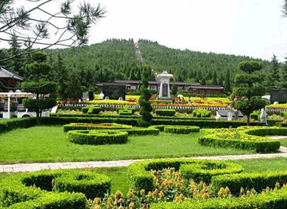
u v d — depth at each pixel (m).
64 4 5.21
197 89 87.75
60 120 25.44
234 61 144.00
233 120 29.17
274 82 68.81
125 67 110.12
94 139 15.07
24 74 39.25
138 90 71.19
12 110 30.16
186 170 7.74
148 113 23.56
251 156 12.95
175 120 25.88
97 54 137.00
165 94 51.50
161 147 14.47
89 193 6.19
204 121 26.44
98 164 10.67
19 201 5.48
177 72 111.50
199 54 165.50
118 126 20.14
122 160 11.42
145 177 6.86
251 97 26.64
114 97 47.84
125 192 7.27
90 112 33.25
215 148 14.64
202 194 6.43
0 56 5.37
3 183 6.04
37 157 11.48
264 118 28.88
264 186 7.11
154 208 5.00
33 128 22.03
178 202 5.27
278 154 13.80
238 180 6.89
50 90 24.05
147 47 177.25
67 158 11.33
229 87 85.44
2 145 13.93
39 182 6.79
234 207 5.28
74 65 85.69
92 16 5.33
